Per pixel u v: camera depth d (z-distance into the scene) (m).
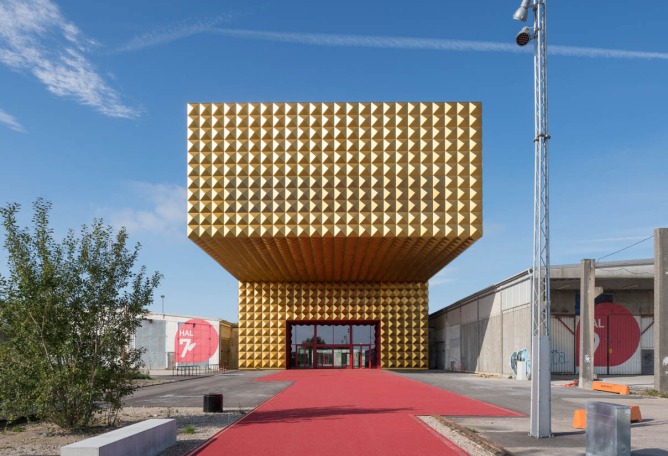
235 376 45.31
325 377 42.19
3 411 15.38
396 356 57.12
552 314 42.69
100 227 16.59
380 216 39.19
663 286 27.95
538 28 15.45
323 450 12.41
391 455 11.88
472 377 42.16
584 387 31.06
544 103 15.31
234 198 39.56
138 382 36.41
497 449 12.04
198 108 40.31
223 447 12.79
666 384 27.30
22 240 15.78
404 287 58.03
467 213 39.12
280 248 43.59
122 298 16.67
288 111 40.12
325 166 39.59
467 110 39.88
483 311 47.88
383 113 40.06
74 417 15.68
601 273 38.44
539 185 15.28
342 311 57.97
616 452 10.90
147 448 11.82
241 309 58.28
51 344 15.49
